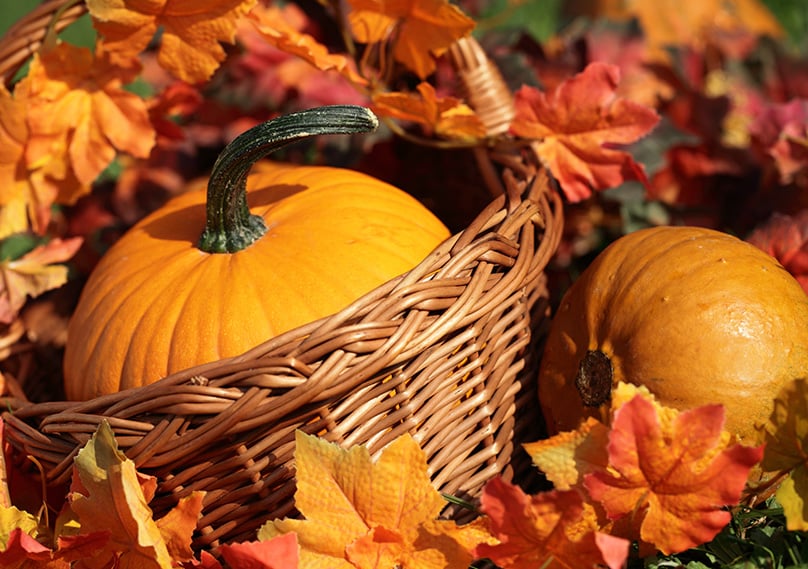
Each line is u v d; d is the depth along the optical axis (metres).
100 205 1.29
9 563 0.93
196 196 1.07
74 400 1.00
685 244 0.95
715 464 0.87
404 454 0.90
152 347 0.96
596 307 0.97
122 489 0.90
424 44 1.06
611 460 0.88
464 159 1.18
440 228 1.03
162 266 1.00
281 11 1.21
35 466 1.00
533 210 1.00
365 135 1.19
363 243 0.98
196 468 0.92
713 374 0.92
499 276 0.97
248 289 0.96
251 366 0.91
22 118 1.07
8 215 1.10
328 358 0.91
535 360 1.01
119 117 1.09
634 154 1.19
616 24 1.31
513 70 1.20
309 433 0.92
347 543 0.91
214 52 1.06
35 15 1.07
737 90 1.41
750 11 1.58
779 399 0.89
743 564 0.91
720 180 1.27
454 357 0.94
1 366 1.09
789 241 1.05
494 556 0.89
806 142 1.18
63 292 1.18
